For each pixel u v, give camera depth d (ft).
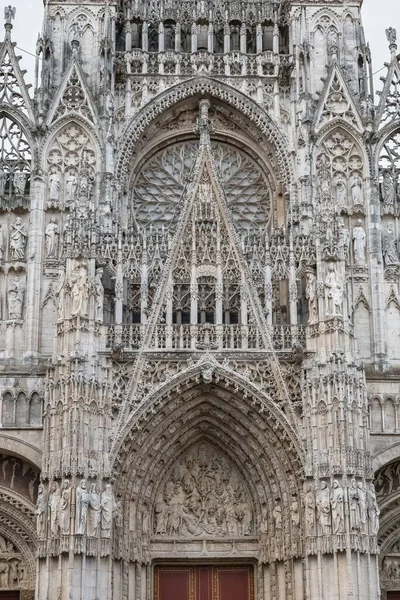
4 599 147.23
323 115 168.25
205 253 155.84
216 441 154.51
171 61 171.63
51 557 134.00
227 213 158.10
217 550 150.10
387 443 150.20
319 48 175.01
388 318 159.63
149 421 146.72
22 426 147.02
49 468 138.92
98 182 161.79
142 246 156.66
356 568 134.62
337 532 136.46
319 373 145.28
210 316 153.99
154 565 150.61
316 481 140.56
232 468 154.71
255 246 158.10
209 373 146.72
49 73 168.66
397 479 152.35
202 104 168.55
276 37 175.01
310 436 143.95
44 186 161.89
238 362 149.07
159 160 173.47
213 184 159.63
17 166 163.43
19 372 149.79
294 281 154.40
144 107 168.76
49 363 144.97
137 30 176.24
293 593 140.87
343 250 150.61
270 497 148.46
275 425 146.30
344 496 137.69
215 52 175.73
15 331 154.40
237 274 155.43
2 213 161.07
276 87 171.42
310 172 163.63
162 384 146.20
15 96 166.81
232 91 170.71
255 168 173.88
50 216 160.97
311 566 137.80
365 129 167.43
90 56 171.42
